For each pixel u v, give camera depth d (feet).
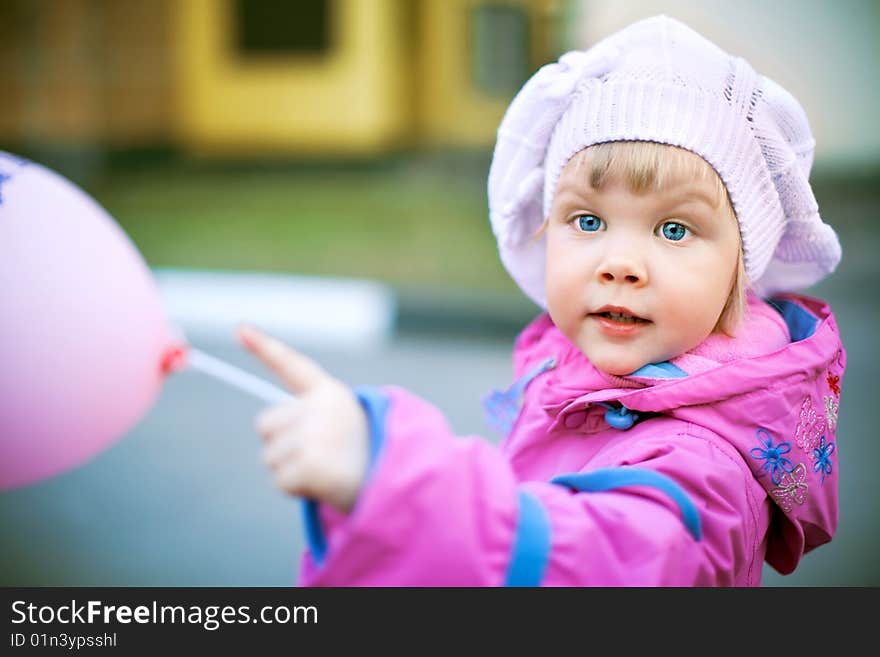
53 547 10.34
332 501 2.75
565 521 3.11
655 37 3.99
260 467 12.77
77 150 39.32
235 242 28.25
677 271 3.79
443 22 36.42
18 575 9.62
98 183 36.45
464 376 17.48
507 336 20.94
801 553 4.12
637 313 3.78
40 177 3.95
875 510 11.35
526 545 2.94
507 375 17.58
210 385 16.58
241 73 37.93
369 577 2.78
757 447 3.75
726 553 3.46
